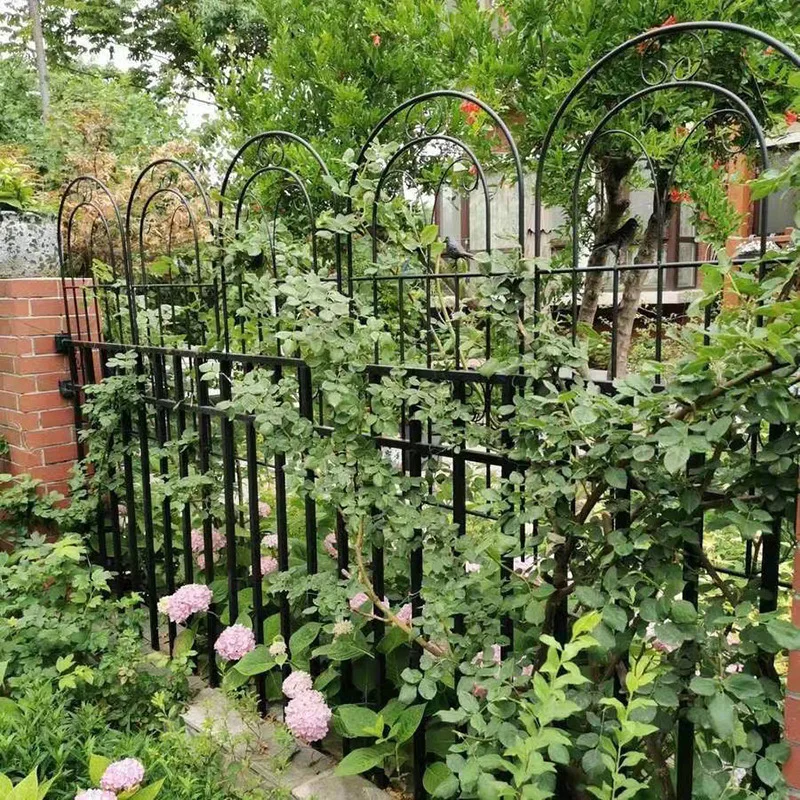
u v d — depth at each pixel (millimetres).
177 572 3254
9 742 2072
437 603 1845
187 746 2127
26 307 3424
